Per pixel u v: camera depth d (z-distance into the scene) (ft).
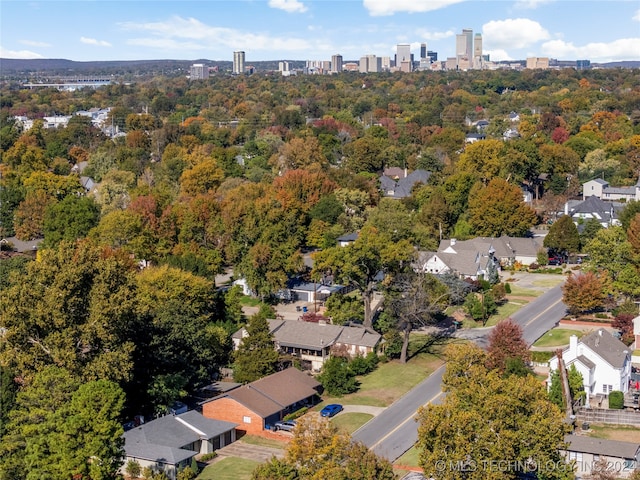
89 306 218.59
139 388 233.96
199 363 256.11
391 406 244.42
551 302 350.02
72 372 204.74
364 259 301.43
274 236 362.74
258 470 163.02
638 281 327.06
